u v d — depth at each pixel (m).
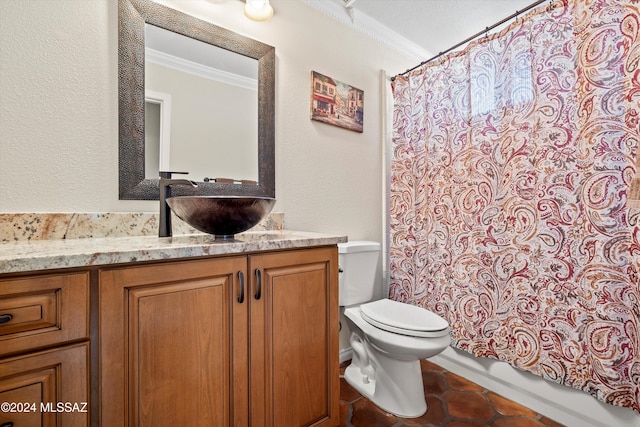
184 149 1.33
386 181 2.21
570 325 1.29
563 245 1.31
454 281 1.73
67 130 1.08
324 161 1.85
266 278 1.02
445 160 1.82
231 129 1.46
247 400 0.97
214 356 0.90
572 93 1.29
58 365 0.67
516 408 1.46
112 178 1.16
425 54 2.39
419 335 1.32
